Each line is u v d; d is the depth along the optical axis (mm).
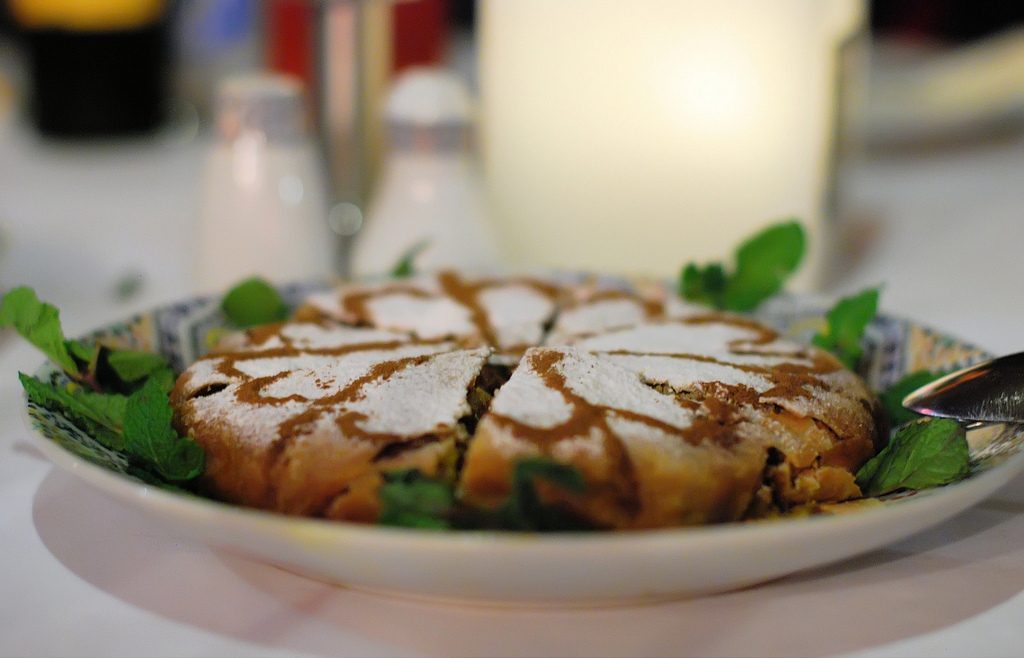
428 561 260
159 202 658
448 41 865
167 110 805
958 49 842
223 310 411
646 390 324
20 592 304
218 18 846
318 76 554
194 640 284
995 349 424
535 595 271
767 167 472
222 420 326
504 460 295
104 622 292
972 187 658
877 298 390
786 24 463
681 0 463
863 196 652
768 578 288
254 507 315
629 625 292
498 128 496
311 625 292
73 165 735
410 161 483
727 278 425
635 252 486
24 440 369
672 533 258
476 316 395
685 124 470
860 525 271
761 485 318
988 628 290
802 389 333
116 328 381
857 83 575
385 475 301
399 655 279
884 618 296
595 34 469
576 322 392
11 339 447
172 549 320
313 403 322
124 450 330
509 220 501
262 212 488
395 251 483
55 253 564
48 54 753
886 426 354
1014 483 347
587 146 479
